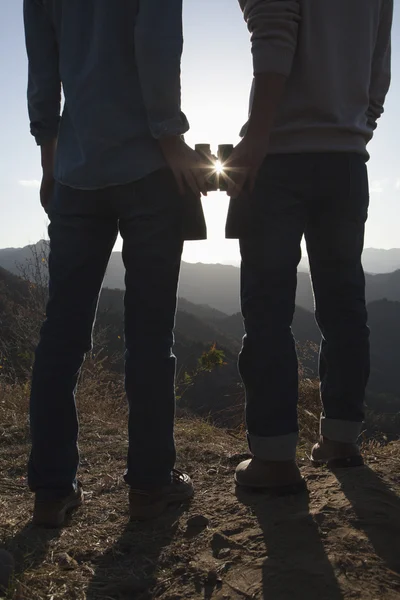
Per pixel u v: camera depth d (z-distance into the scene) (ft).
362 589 4.18
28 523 5.86
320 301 6.57
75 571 4.82
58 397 5.66
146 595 4.44
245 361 6.03
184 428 11.74
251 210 5.93
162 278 5.58
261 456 5.94
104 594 4.48
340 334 6.48
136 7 5.43
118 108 5.44
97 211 5.76
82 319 5.83
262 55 5.49
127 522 5.77
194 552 4.99
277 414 5.85
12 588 4.46
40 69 6.13
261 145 5.55
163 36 5.02
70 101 5.71
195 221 5.65
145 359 5.60
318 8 5.70
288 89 5.88
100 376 17.04
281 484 5.89
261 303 5.91
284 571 4.48
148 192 5.46
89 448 9.09
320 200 6.07
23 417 11.70
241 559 4.75
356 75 6.03
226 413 14.37
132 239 5.60
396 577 4.34
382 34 6.57
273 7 5.44
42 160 6.44
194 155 5.46
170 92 5.11
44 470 5.67
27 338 19.67
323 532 5.03
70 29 5.73
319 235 6.30
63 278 5.81
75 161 5.69
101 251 5.91
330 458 6.69
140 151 5.44
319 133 5.85
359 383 6.54
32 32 6.08
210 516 5.69
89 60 5.54
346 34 5.93
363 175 6.20
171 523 5.62
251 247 5.96
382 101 6.75
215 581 4.49
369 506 5.43
